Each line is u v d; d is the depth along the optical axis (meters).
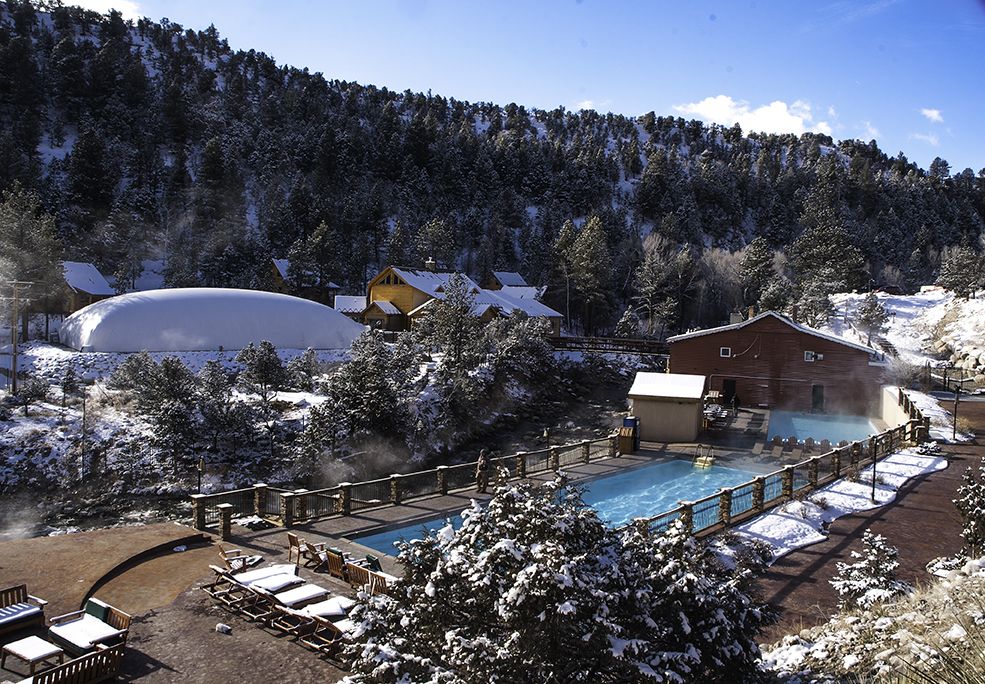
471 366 46.91
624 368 59.44
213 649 10.85
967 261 72.62
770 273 92.38
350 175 124.12
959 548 17.41
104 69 123.94
